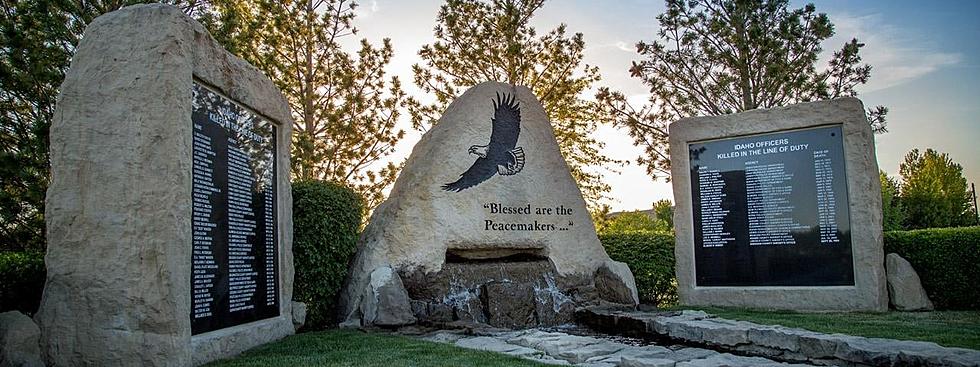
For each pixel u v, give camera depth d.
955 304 12.51
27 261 8.26
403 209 11.44
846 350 7.07
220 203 7.57
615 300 12.61
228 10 14.01
